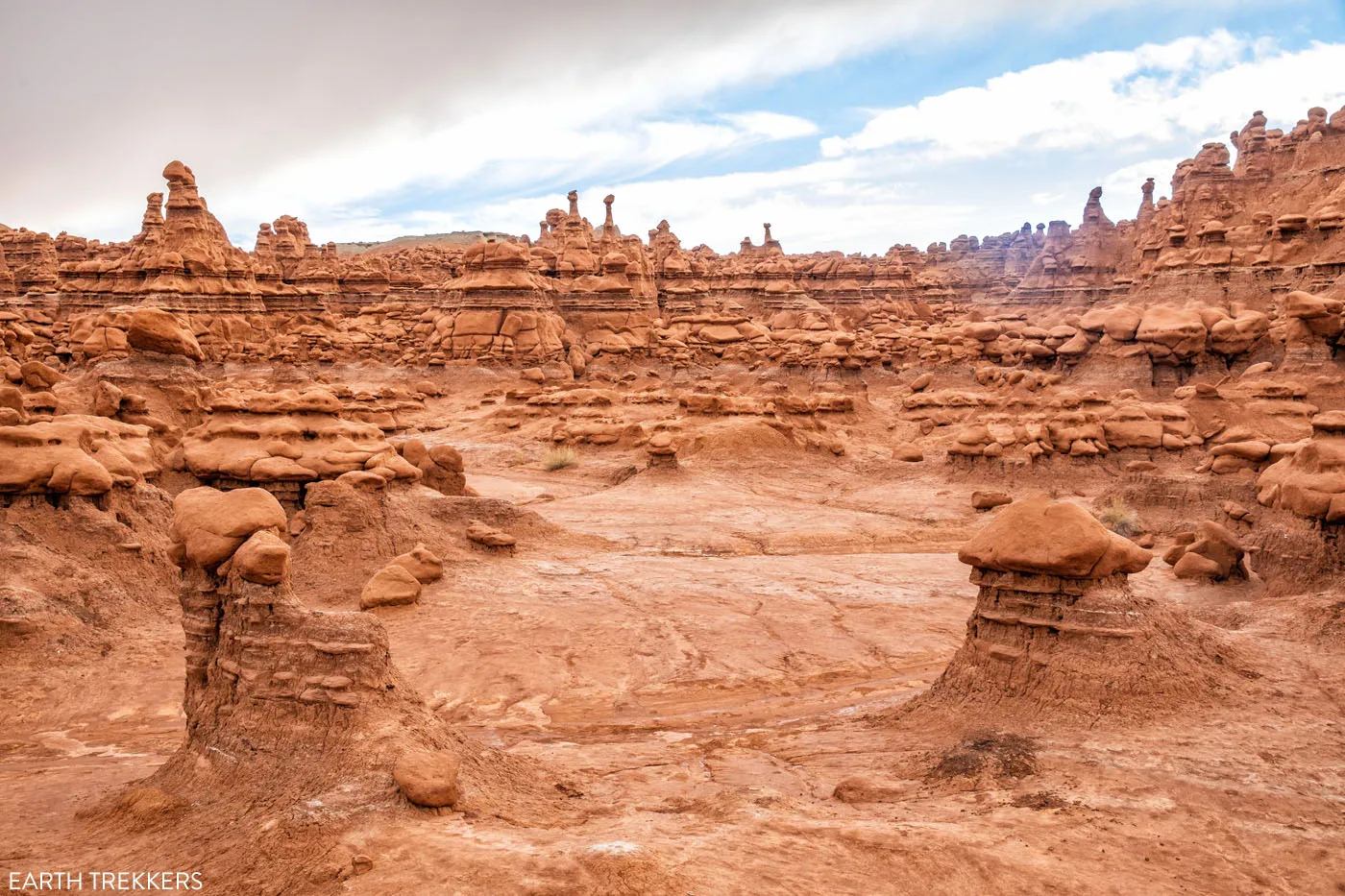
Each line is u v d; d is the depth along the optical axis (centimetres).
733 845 1087
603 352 9019
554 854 1039
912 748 1473
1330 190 8462
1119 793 1220
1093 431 4644
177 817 1228
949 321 11450
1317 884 1030
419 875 1007
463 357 8300
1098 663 1477
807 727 1689
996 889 1009
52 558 2242
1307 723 1416
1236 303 7131
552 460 5259
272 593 1364
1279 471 2542
